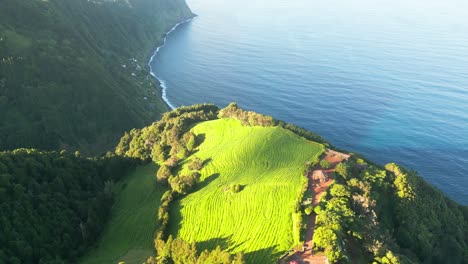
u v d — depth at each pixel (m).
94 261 75.38
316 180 80.88
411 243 76.25
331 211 68.75
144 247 77.12
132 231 82.19
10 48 138.00
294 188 78.12
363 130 151.25
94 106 143.62
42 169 87.38
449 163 130.50
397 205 81.25
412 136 146.00
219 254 61.16
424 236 77.81
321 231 62.78
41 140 124.06
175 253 67.38
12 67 132.00
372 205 74.19
